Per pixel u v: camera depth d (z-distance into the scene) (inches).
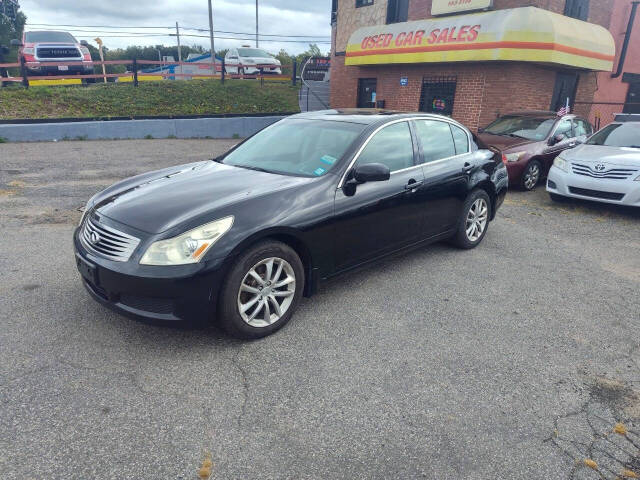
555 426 102.7
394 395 111.3
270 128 189.9
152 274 114.2
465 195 201.9
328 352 128.6
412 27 524.4
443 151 193.9
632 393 115.3
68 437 94.1
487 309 158.2
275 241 130.4
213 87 761.0
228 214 123.3
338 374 118.8
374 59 571.2
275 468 88.6
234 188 139.1
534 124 375.2
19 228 228.5
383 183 161.8
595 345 137.7
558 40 439.2
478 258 207.5
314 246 140.3
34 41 661.9
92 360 120.6
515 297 168.7
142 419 100.2
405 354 129.2
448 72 530.9
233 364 121.3
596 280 187.5
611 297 171.8
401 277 183.2
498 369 123.6
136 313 119.4
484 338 139.3
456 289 173.6
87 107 615.8
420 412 105.6
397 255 177.8
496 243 230.1
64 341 128.7
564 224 267.9
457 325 146.6
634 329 148.2
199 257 116.6
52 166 387.9
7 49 691.4
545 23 434.0
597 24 558.9
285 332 138.6
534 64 485.7
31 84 685.3
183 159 440.5
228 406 105.3
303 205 136.8
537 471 90.2
